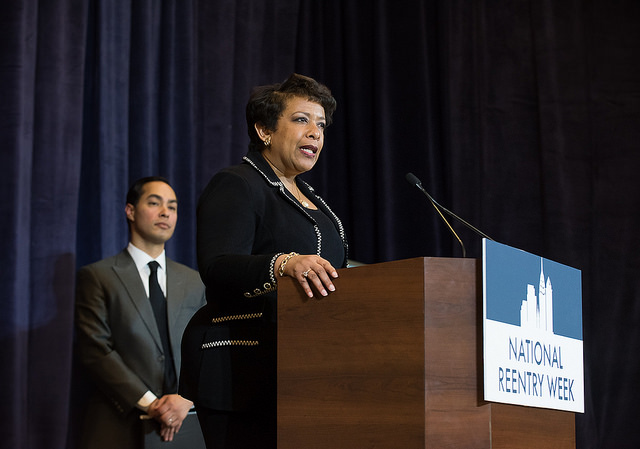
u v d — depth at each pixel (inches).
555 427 91.6
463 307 80.1
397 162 249.8
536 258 88.7
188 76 228.2
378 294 81.5
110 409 171.3
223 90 236.8
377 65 251.9
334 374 83.2
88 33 213.0
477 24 251.8
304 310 86.1
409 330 78.9
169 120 224.4
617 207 239.9
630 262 237.1
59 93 199.6
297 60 255.0
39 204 194.2
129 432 169.0
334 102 113.7
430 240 244.4
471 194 245.9
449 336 79.0
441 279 79.6
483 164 245.4
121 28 214.5
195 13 235.3
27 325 186.7
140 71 219.1
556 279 92.5
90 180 207.5
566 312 93.8
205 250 94.4
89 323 176.9
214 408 93.4
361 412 80.8
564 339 92.7
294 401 85.1
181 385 98.0
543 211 241.1
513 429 83.7
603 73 245.9
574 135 243.3
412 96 251.4
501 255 82.4
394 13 255.6
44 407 185.3
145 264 187.0
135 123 217.3
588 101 244.8
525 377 83.9
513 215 243.9
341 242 107.7
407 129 250.7
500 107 248.5
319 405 83.6
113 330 176.4
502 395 79.7
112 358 172.2
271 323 95.3
